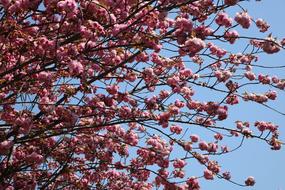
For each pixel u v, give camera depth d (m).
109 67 7.47
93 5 5.96
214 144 7.95
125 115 7.74
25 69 7.11
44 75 6.70
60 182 9.25
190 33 6.05
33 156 7.30
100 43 6.27
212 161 8.15
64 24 6.27
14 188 7.57
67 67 6.68
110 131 8.72
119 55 7.55
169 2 6.01
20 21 6.31
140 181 10.13
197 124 7.58
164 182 7.77
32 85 7.31
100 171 9.47
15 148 7.79
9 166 7.37
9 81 6.62
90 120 8.37
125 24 6.44
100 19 6.13
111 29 6.42
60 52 6.24
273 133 8.33
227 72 8.34
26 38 6.32
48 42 6.12
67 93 6.66
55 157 8.67
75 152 9.03
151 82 7.97
